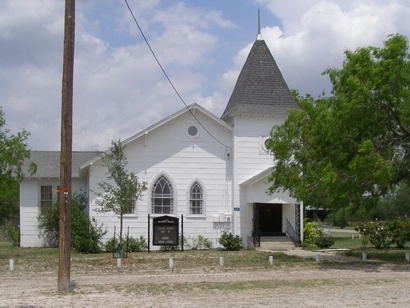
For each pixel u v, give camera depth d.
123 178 26.53
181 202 33.31
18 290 17.00
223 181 33.94
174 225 31.48
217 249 33.00
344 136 23.36
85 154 39.94
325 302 14.91
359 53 23.08
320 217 71.06
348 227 67.25
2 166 25.22
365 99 22.58
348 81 22.64
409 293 16.38
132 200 26.77
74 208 32.56
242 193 33.75
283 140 25.92
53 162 37.06
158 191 33.16
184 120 33.66
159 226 31.38
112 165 27.88
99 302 15.00
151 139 33.19
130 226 32.47
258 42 36.12
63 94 16.41
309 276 20.38
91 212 32.03
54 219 33.97
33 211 35.72
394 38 22.88
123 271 22.06
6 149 25.42
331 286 17.81
